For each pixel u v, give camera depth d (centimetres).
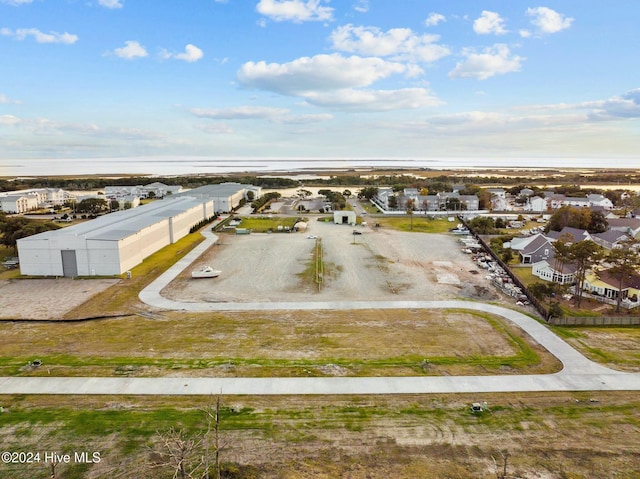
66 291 4534
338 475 1883
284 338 3350
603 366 2900
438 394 2541
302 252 6366
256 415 2320
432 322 3697
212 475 1869
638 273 4747
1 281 4881
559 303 4225
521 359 2995
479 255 6128
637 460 1981
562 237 5938
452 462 1966
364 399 2484
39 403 2427
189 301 4234
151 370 2814
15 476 1867
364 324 3650
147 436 2138
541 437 2147
